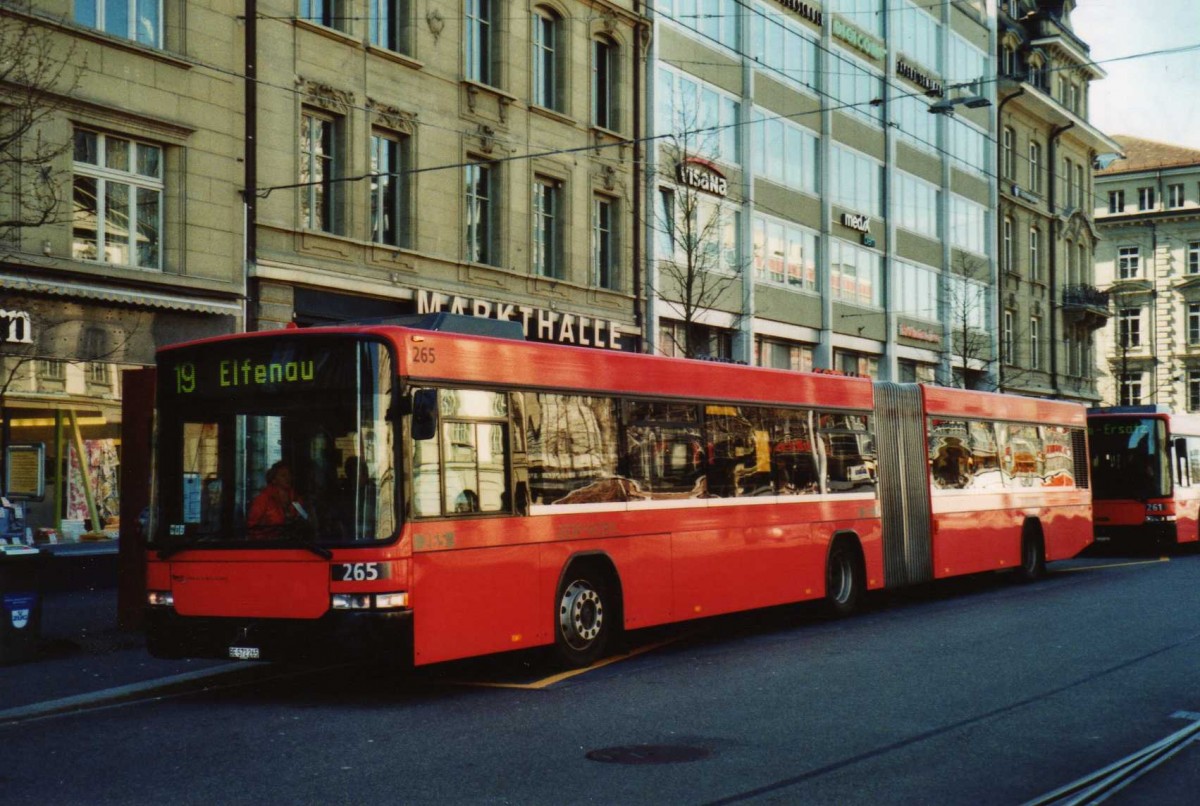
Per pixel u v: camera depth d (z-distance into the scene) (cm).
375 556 1006
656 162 3003
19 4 1708
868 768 795
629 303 2930
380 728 945
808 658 1288
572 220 2767
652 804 710
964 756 830
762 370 1552
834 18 3788
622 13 2903
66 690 1108
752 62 3375
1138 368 7900
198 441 1088
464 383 1100
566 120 2742
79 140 1828
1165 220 7856
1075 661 1243
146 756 856
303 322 2167
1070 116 5378
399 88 2355
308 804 719
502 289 2572
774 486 1548
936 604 1859
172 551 1077
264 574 1038
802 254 3625
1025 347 5169
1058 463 2355
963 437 2025
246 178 2061
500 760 827
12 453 1734
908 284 4238
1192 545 3262
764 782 759
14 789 764
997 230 4900
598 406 1270
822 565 1638
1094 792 735
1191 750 852
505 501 1134
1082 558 2892
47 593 1762
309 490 1035
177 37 1952
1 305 1708
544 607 1176
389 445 1023
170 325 1941
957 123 4597
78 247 1820
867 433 1770
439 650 1044
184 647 1070
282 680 1205
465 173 2519
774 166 3494
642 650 1383
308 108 2206
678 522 1366
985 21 4881
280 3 2130
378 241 2336
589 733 914
